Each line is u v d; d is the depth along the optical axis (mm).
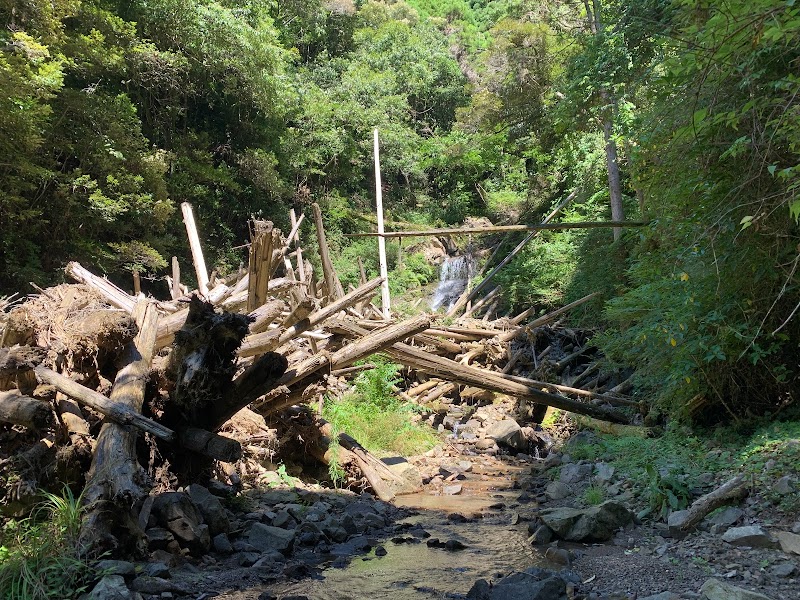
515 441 8914
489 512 5801
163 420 4824
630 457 6555
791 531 3891
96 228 16094
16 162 12969
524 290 18578
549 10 18438
